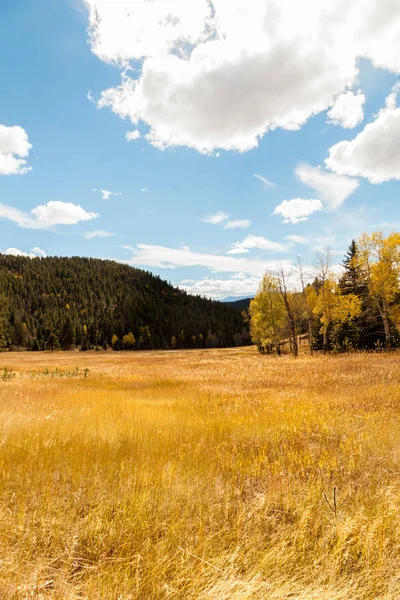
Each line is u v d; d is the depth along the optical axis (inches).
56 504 127.0
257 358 1384.1
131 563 90.4
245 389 492.4
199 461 176.7
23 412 314.0
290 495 131.0
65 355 2952.8
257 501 130.7
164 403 377.1
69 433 226.8
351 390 405.4
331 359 871.7
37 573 87.9
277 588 81.7
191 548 96.7
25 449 185.6
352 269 1353.3
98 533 108.5
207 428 248.5
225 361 1288.1
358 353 1021.2
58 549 100.1
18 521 111.6
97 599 78.7
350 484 145.0
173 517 113.7
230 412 312.8
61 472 153.7
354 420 265.4
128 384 633.0
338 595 80.2
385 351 999.0
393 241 925.2
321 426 249.8
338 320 1193.4
